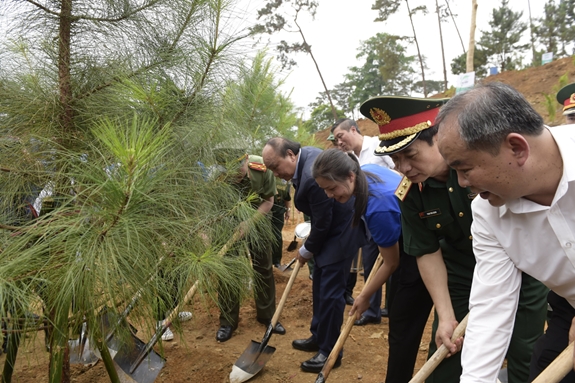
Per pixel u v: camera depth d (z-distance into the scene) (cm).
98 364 299
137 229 157
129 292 160
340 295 301
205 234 208
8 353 192
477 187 129
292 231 870
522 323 207
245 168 279
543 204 135
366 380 294
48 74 196
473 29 1170
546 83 1516
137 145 138
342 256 295
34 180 195
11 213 193
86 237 152
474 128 117
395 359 246
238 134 236
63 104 197
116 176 149
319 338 308
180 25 208
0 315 142
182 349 331
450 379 211
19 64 197
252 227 230
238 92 231
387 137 195
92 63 202
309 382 293
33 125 196
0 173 190
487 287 163
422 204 206
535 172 123
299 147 306
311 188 283
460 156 123
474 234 168
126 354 251
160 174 165
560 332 164
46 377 278
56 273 154
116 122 192
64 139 196
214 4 199
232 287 229
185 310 204
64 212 165
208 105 214
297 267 317
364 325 383
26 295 154
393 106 189
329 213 286
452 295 225
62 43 197
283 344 354
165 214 186
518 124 117
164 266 182
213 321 389
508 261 161
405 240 216
